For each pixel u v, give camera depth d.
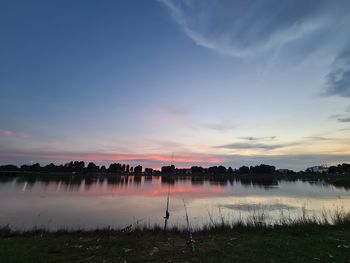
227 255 8.64
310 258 8.25
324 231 12.55
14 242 10.58
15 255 8.52
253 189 65.12
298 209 26.88
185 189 64.50
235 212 25.06
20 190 51.91
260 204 31.75
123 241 10.84
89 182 93.19
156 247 9.80
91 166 162.50
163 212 25.33
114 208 28.77
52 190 53.81
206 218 21.36
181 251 9.23
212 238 11.51
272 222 18.59
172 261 8.07
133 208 28.83
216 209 27.39
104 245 10.09
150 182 105.50
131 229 14.95
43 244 10.23
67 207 29.53
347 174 155.38
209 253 8.91
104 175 165.75
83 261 8.04
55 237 11.99
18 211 26.14
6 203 32.06
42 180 93.62
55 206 30.30
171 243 10.52
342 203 32.56
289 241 10.53
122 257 8.47
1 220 21.25
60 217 22.94
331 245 9.77
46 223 19.91
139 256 8.59
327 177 153.38
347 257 8.32
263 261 7.98
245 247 9.65
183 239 11.38
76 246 9.89
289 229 13.20
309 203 32.81
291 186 81.00
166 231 13.91
